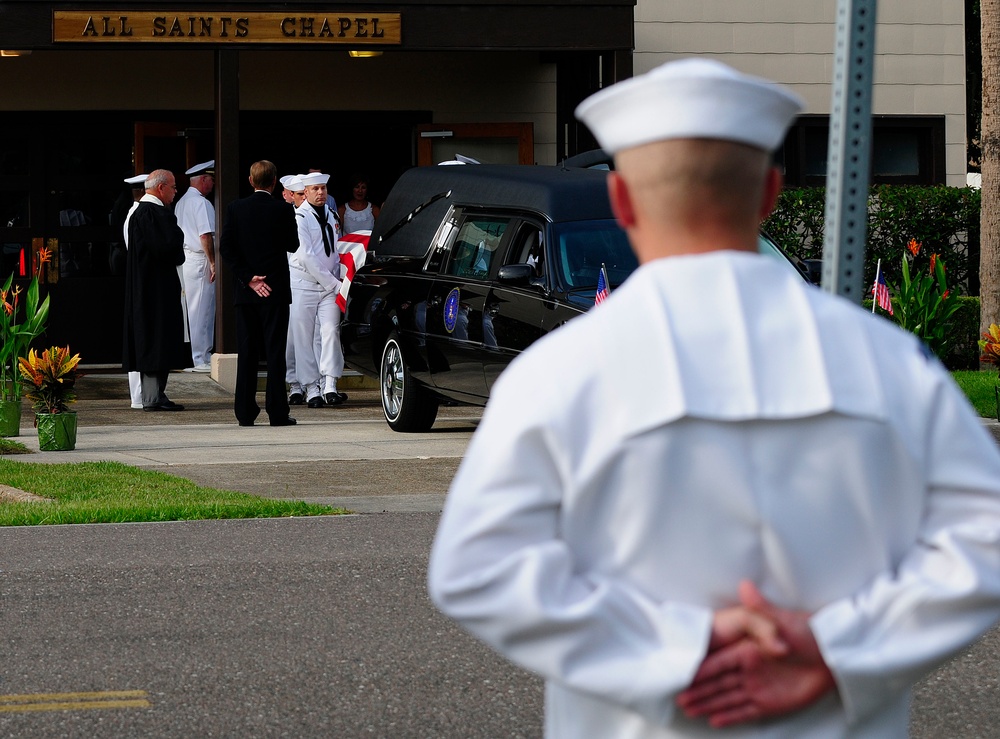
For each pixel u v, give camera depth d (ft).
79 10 57.11
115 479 36.73
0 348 46.73
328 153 70.03
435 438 46.39
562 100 68.08
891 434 6.89
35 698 19.35
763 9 69.00
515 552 6.93
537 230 43.83
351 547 28.84
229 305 59.98
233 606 24.21
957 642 6.79
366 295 50.06
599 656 6.82
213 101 68.39
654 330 6.91
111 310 68.33
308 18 58.44
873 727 7.06
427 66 69.26
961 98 70.79
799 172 69.62
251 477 37.86
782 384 6.84
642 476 6.82
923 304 60.54
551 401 6.92
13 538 29.78
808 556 6.86
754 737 6.89
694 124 6.94
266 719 18.49
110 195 68.13
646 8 68.39
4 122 66.74
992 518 6.98
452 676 20.34
